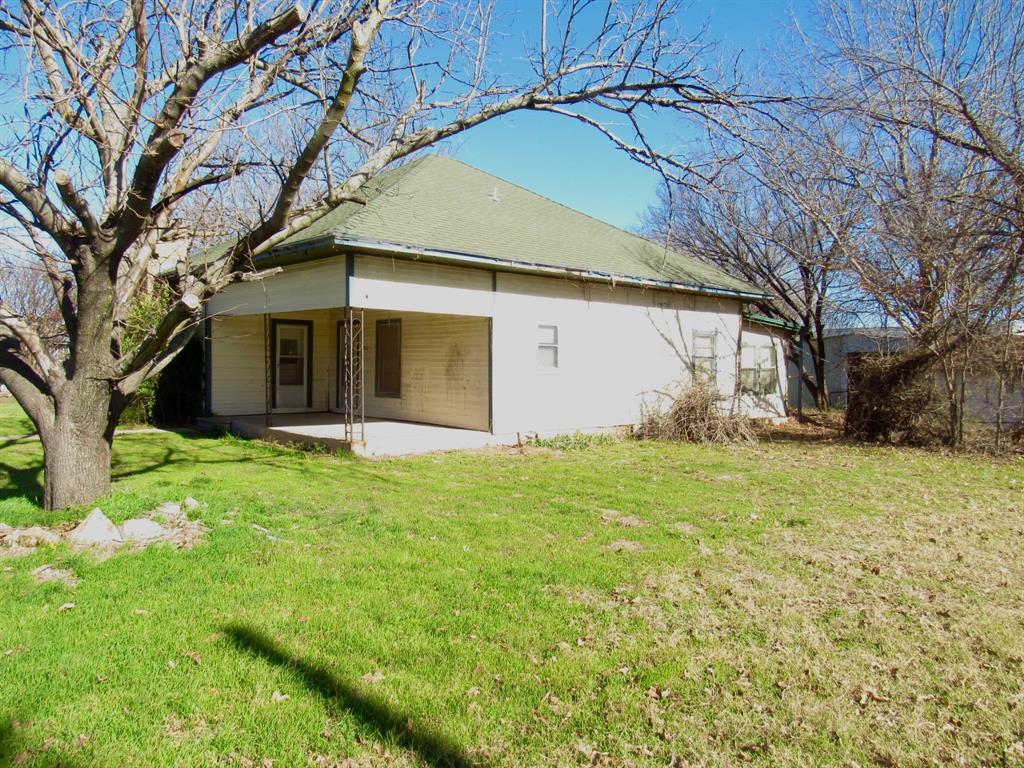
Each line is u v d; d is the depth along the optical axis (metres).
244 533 5.79
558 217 16.11
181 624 3.94
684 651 3.77
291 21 5.07
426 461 10.39
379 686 3.31
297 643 3.74
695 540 5.93
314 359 16.47
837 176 14.38
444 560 5.23
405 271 11.04
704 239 22.17
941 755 2.88
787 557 5.50
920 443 13.31
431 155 15.74
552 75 6.65
